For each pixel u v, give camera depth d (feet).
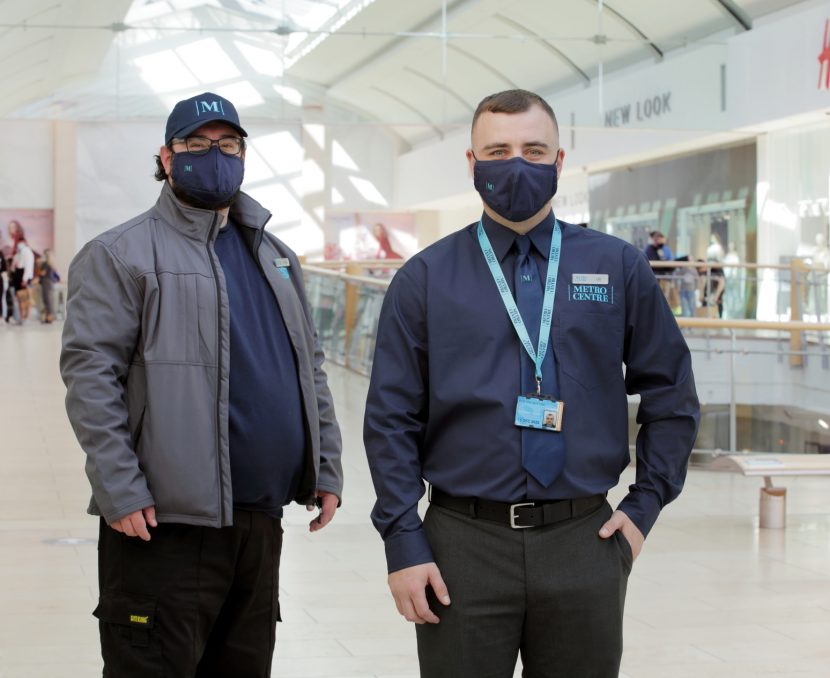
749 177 65.82
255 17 61.77
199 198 8.98
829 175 59.47
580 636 7.60
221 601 9.00
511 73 62.85
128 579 8.82
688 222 71.51
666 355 7.90
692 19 62.03
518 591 7.54
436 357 7.70
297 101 62.34
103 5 59.93
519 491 7.49
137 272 8.80
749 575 17.15
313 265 57.67
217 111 8.86
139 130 73.20
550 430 7.51
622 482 24.56
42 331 66.74
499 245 7.80
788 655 13.50
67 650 13.37
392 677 12.62
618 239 8.01
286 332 9.33
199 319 8.86
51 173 82.94
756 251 65.26
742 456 20.85
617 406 7.81
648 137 69.56
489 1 61.98
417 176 78.02
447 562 7.62
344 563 17.61
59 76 60.39
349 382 42.45
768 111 60.54
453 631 7.59
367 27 62.13
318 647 13.61
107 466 8.47
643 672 12.90
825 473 20.17
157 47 61.21
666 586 16.52
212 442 8.75
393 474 7.70
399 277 7.93
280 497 9.21
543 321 7.66
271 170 76.13
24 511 21.21
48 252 73.31
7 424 31.71
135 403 8.80
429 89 62.80
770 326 28.12
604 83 63.05
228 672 9.43
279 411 9.11
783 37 59.11
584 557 7.59
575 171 82.33
